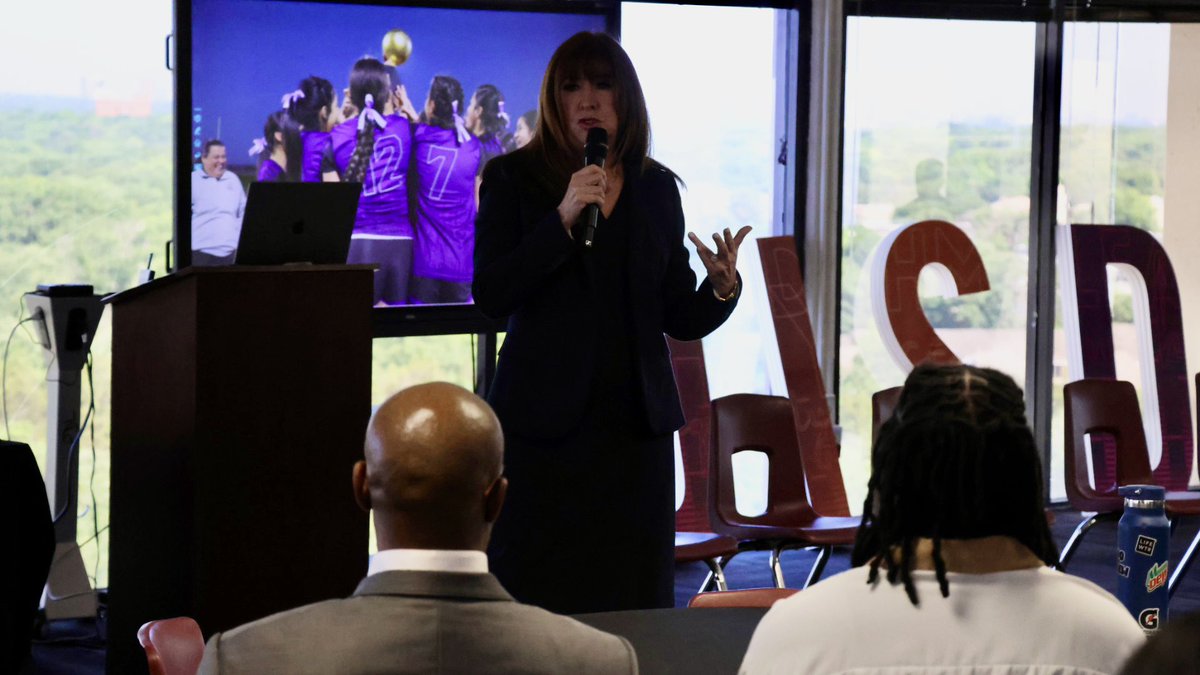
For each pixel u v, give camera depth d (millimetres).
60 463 6043
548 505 3783
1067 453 6609
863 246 8312
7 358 6121
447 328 6930
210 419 4215
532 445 3771
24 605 5320
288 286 4297
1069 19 8750
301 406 4344
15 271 6125
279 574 4352
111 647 4699
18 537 5262
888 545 1855
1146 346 8672
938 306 8617
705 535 5469
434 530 1872
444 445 1864
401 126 6742
